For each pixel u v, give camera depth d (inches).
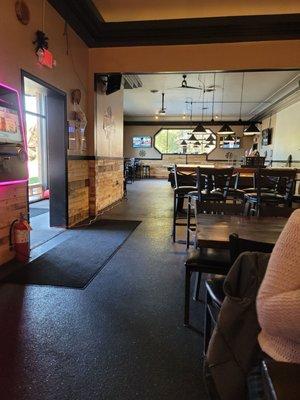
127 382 62.0
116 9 180.2
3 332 78.0
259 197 147.1
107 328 80.7
